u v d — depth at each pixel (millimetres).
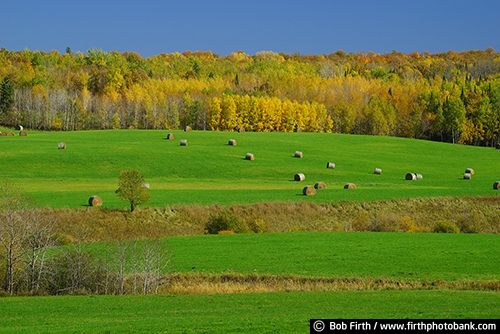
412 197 65438
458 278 33094
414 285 32062
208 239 45000
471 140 145125
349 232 48875
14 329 22219
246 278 33719
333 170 89375
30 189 67812
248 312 24984
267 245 42469
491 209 63469
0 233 31781
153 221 53844
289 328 21297
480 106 145125
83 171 82938
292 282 32875
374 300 27266
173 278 33875
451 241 44156
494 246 42062
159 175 82312
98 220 52281
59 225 49781
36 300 28547
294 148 108188
